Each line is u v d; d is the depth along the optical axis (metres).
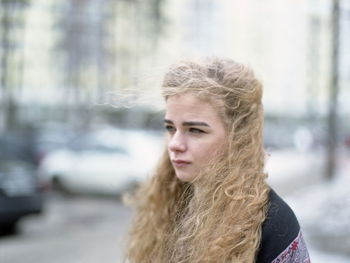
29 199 7.93
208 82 1.42
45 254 6.79
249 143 1.46
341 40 9.63
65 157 12.61
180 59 1.54
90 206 11.16
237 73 1.47
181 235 1.54
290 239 1.35
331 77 10.52
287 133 30.83
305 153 26.33
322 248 5.25
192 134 1.46
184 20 38.00
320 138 28.11
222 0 46.16
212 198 1.42
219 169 1.44
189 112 1.44
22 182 7.90
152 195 1.84
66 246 7.34
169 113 1.48
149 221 1.82
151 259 1.77
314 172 16.34
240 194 1.40
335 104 12.62
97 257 6.62
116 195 12.09
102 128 18.34
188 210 1.61
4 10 11.16
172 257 1.55
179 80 1.45
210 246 1.38
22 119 28.00
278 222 1.36
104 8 15.25
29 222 9.36
